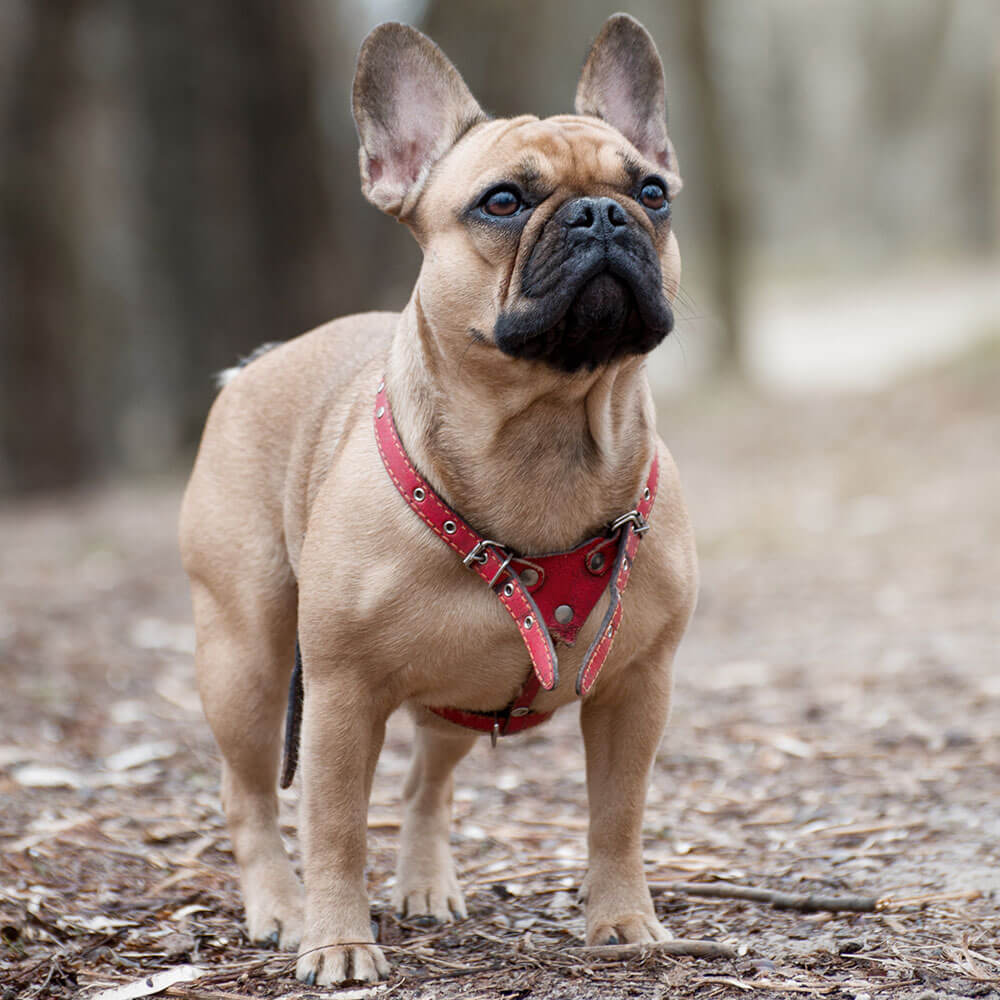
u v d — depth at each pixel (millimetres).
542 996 5121
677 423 31312
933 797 7918
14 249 26266
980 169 74312
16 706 10281
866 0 77188
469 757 9633
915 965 5328
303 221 27703
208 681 6473
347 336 6770
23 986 5527
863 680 11031
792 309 61875
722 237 37906
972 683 10531
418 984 5402
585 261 5012
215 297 28016
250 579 6402
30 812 7809
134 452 30422
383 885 7035
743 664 12023
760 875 6812
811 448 25641
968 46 73938
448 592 5391
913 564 16000
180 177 27641
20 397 26281
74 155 27172
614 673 5707
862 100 78688
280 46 27203
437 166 5785
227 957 5934
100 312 30312
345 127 32969
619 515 5480
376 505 5426
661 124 6445
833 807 7957
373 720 5645
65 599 15000
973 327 35156
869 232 79812
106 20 27328
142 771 8992
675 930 6008
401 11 33406
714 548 18219
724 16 46344
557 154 5348
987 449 22688
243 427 6715
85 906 6438
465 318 5309
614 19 6391
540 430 5320
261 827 6508
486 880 7051
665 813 8109
